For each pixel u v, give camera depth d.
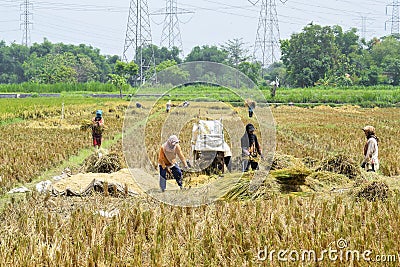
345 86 96.25
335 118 42.44
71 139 24.88
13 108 42.94
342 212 10.98
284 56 113.25
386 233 9.52
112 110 46.50
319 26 111.75
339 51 113.56
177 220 10.34
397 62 111.50
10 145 22.44
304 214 10.70
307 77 106.50
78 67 134.25
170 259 8.47
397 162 18.00
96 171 16.72
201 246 8.92
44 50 160.00
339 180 14.64
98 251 8.55
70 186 14.23
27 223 10.47
